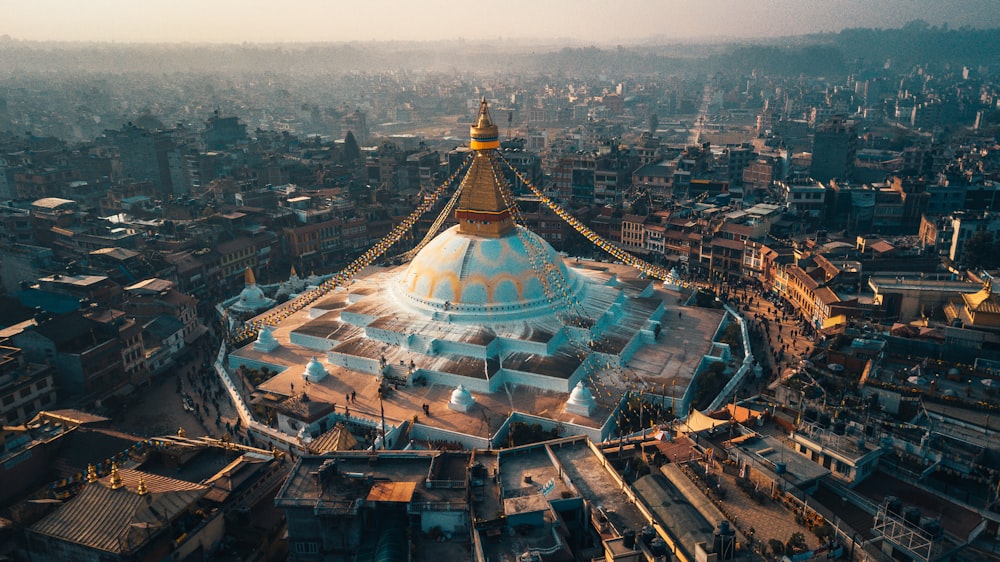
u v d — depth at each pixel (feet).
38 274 448.65
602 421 295.07
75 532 181.98
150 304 386.32
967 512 164.76
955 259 500.33
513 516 164.96
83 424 250.78
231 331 398.21
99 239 486.79
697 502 169.37
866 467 178.40
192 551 188.55
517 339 347.36
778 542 152.97
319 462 195.52
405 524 179.32
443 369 330.54
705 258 517.55
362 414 303.89
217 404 329.11
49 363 319.47
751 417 215.72
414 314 376.07
